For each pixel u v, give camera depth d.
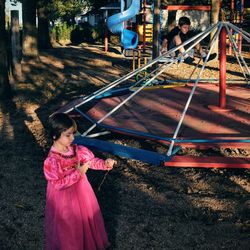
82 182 3.50
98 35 35.03
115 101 9.83
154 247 4.09
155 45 13.56
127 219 4.62
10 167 6.24
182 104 9.41
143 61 18.27
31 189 5.47
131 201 5.05
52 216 3.42
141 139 7.25
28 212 4.85
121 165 6.21
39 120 8.96
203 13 38.16
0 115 9.47
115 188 5.41
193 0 33.56
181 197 5.12
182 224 4.50
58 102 10.78
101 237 3.65
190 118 8.12
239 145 6.37
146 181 5.61
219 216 4.64
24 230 4.47
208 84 12.02
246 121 7.80
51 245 3.46
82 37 35.28
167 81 12.59
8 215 4.79
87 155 3.46
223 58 8.45
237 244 4.11
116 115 8.45
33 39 17.47
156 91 11.12
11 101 10.78
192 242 4.16
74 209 3.39
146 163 6.27
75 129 3.31
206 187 5.39
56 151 3.30
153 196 5.17
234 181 5.55
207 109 8.85
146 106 9.27
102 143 6.48
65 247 3.40
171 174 5.84
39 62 17.52
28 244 4.21
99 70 16.33
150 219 4.61
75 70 16.19
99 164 3.43
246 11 28.97
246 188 5.34
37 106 10.30
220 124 7.62
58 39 34.69
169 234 4.31
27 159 6.57
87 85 13.20
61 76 14.67
